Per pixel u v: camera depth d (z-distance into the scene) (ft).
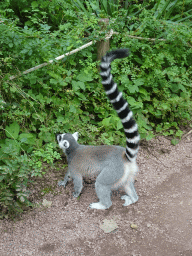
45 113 13.19
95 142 13.71
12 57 12.16
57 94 14.26
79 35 14.40
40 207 11.13
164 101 16.14
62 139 11.64
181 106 16.02
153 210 11.10
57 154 11.68
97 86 14.83
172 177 13.03
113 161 10.43
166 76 17.35
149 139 14.82
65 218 10.71
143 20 16.30
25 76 12.66
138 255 9.21
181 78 17.28
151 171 13.38
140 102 14.98
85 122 14.32
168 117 16.69
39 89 13.64
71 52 13.64
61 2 16.44
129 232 10.13
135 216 10.82
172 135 15.94
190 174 13.19
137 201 11.55
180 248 9.46
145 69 16.57
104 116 15.01
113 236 9.96
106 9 18.16
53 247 9.53
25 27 12.62
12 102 12.66
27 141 12.25
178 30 16.07
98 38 14.56
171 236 9.93
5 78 11.71
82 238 9.88
